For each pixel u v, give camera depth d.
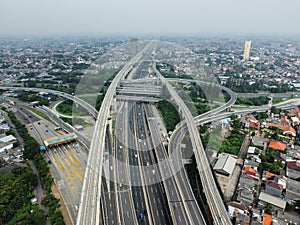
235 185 75.12
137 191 70.81
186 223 57.16
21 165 82.62
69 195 68.88
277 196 69.44
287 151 95.31
